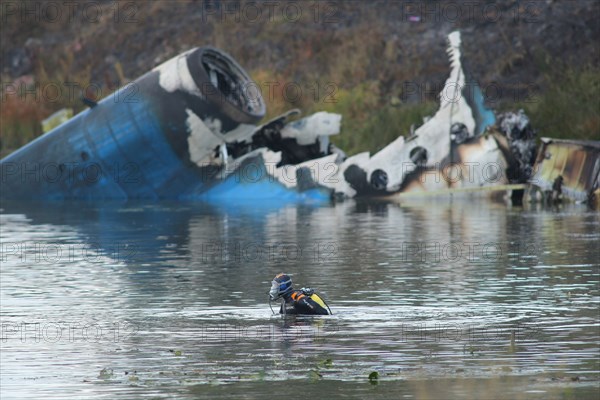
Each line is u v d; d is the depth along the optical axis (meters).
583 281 77.88
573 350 56.69
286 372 53.16
